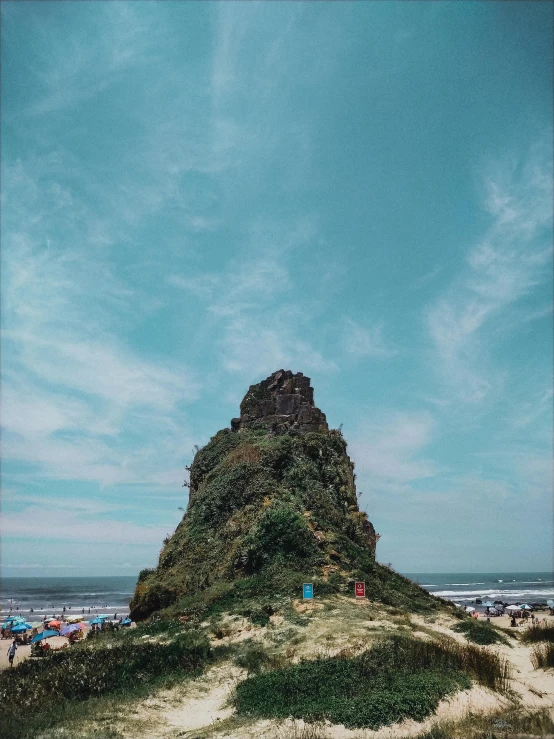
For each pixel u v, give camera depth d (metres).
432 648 17.05
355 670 15.25
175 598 30.19
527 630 26.50
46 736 12.19
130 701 15.05
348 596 25.48
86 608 101.56
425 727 12.50
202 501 38.03
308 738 11.63
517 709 13.82
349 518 36.03
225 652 18.89
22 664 20.12
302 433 43.56
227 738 12.19
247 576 28.67
